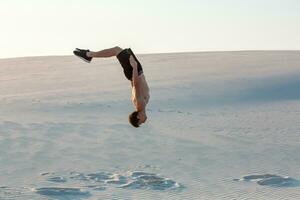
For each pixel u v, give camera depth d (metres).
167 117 37.88
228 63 65.31
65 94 49.44
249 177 22.67
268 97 47.06
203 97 47.03
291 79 52.75
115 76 61.12
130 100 45.94
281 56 69.19
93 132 31.28
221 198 19.48
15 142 27.67
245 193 20.28
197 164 24.94
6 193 19.11
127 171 23.45
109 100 45.84
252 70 58.72
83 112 40.00
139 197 19.34
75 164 24.33
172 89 50.50
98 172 23.17
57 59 78.12
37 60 77.56
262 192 20.45
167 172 23.52
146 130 32.47
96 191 20.02
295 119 37.09
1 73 66.69
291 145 29.03
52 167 23.67
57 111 40.31
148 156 26.17
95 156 25.83
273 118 37.59
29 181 21.33
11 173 22.50
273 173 23.64
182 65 66.12
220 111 41.16
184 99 46.22
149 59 73.44
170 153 26.83
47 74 64.50
